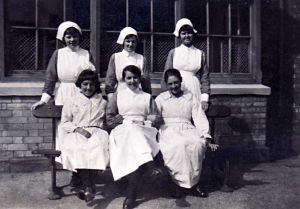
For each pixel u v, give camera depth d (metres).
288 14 7.04
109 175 5.37
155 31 6.09
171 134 4.57
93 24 5.76
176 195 4.46
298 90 7.09
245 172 5.70
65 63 4.81
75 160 4.11
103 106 4.55
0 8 5.45
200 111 4.79
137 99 4.51
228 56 6.42
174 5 6.14
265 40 6.98
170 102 4.77
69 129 4.34
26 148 5.57
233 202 4.39
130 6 5.96
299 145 7.13
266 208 4.22
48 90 4.81
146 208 4.15
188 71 5.19
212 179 5.25
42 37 5.67
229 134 6.25
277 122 7.10
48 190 4.73
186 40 5.18
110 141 4.34
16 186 4.86
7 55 5.54
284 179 5.32
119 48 5.92
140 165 4.01
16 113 5.51
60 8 5.70
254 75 6.49
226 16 6.39
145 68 4.97
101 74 5.87
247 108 6.32
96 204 4.27
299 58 7.09
